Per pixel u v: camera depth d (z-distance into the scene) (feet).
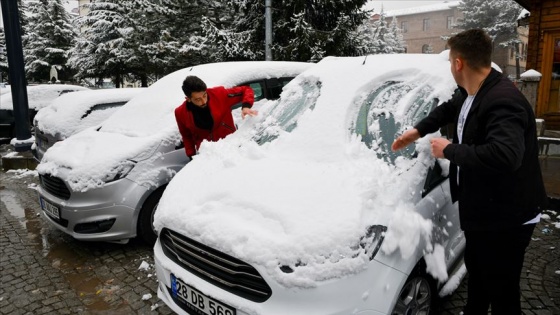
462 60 6.08
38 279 10.98
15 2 25.53
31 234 14.14
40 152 21.13
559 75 25.93
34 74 82.38
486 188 5.94
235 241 6.37
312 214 6.48
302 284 5.79
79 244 13.12
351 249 6.04
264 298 6.09
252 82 15.16
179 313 7.34
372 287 6.07
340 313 5.81
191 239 7.10
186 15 58.34
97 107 20.49
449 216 7.95
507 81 5.84
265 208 6.78
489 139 5.41
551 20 25.53
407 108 8.57
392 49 135.95
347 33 38.40
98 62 61.05
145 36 58.80
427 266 6.92
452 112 7.07
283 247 6.04
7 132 32.35
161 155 12.25
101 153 11.99
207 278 6.83
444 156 5.85
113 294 10.12
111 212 11.50
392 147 7.41
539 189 6.03
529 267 10.46
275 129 9.52
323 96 9.46
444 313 8.66
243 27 45.09
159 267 7.78
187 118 11.59
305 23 37.11
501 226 5.95
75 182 11.45
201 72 15.23
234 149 9.29
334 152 8.01
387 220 6.56
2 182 21.39
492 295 6.57
